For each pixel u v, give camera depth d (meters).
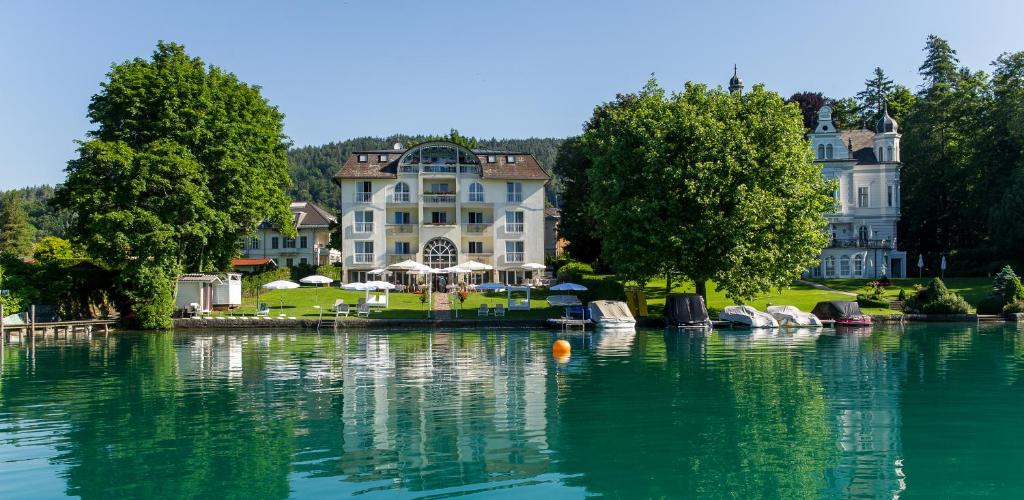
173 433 17.09
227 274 59.44
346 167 79.50
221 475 13.78
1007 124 75.31
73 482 13.54
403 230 79.06
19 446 16.08
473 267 72.38
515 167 81.06
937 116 86.81
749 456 14.84
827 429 17.06
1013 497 12.44
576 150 83.81
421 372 26.58
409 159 79.56
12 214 127.94
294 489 12.93
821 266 80.12
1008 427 17.19
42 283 52.16
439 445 15.79
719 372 26.14
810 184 51.03
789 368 27.11
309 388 23.09
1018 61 77.31
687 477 13.54
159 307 49.34
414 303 62.31
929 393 21.61
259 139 59.75
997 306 54.12
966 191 83.38
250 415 18.98
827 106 84.50
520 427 17.34
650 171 48.09
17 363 31.20
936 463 14.35
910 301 55.00
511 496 12.55
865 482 13.23
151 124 52.78
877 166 83.88
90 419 18.77
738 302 58.78
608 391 22.16
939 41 96.12
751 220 45.78
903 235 89.56
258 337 43.75
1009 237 70.19
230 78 59.88
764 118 49.47
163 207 49.88
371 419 18.31
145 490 13.02
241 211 55.97
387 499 12.41
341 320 49.59
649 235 47.59
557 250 113.62
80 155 50.00
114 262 50.06
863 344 36.28
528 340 40.12
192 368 28.50
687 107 49.41
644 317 51.25
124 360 31.81
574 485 13.11
